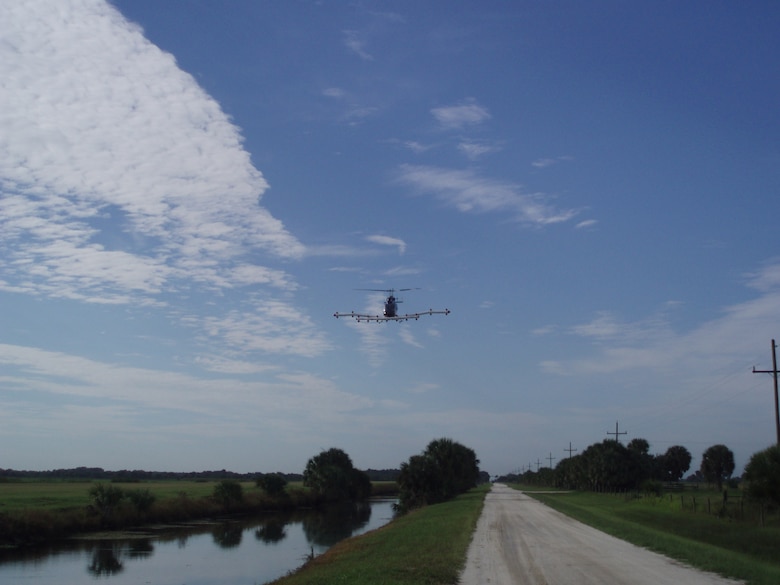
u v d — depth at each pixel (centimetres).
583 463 11744
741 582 1905
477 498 8200
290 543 5238
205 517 7469
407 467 8488
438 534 3372
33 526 5066
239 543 5209
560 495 9712
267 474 9900
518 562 2359
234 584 3403
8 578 3597
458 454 9075
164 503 7056
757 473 3909
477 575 2055
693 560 2338
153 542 5184
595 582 1911
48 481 14550
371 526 6794
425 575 2017
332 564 2562
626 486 10681
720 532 3428
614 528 3712
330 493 11250
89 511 5884
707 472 11119
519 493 10900
